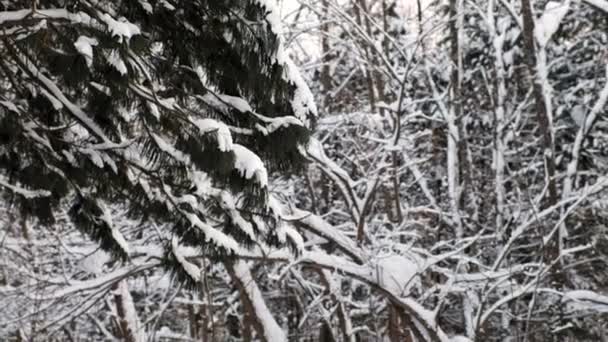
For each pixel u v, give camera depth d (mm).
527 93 14812
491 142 15352
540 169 14820
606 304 9430
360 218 9867
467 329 11102
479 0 15758
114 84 3965
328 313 10867
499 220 12492
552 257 10672
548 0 15297
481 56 15422
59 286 9891
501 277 9648
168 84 4656
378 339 10695
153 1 4152
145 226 9078
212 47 4406
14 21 3584
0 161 4582
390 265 9344
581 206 11078
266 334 9828
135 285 11930
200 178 4820
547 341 11617
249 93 4645
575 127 13758
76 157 4559
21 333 9383
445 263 11570
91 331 14594
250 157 4324
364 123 10914
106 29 3529
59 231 9445
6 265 9312
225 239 5078
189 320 15422
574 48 14742
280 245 5684
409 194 14242
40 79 4199
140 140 4492
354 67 13641
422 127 15109
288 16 10820
